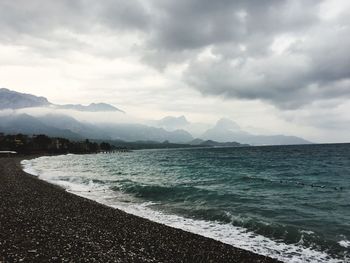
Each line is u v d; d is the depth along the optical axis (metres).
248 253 15.82
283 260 15.09
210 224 21.91
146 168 80.81
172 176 57.25
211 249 16.34
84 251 14.53
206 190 35.41
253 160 111.94
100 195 34.53
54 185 41.22
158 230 19.58
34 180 44.94
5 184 38.97
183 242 17.36
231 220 22.56
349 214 24.39
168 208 27.42
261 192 36.28
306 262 14.78
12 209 23.59
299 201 30.23
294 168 75.62
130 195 34.41
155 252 15.52
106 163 110.69
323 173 62.66
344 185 43.75
